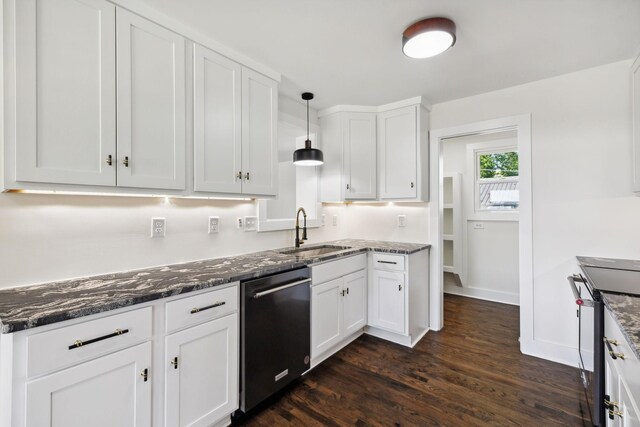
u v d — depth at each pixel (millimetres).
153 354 1265
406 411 1744
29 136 1154
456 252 4059
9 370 930
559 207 2320
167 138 1578
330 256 2281
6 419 944
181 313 1354
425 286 2912
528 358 2367
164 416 1299
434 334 2850
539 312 2393
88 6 1307
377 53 1990
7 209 1318
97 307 1087
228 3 1490
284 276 1872
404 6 1524
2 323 914
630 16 1598
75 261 1501
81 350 1062
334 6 1521
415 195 2826
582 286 2211
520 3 1501
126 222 1687
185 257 1955
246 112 1990
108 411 1131
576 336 2244
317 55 2008
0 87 1104
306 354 2031
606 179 2162
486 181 3979
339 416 1705
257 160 2062
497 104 2604
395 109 2922
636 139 1895
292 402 1831
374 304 2734
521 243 2455
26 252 1363
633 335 821
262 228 2463
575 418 1671
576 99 2266
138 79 1466
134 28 1453
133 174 1445
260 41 1834
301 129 2910
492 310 3500
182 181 1642
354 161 2996
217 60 1824
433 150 2959
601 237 2176
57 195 1449
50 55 1204
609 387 1268
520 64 2146
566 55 2021
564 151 2307
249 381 1644
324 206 3221
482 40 1837
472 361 2328
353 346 2600
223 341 1531
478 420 1665
